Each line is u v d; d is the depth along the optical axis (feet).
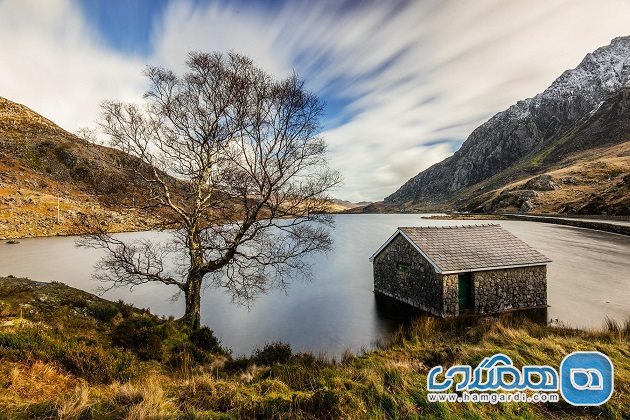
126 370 30.09
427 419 21.01
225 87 45.06
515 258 68.39
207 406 21.90
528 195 393.09
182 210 48.96
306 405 21.12
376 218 499.92
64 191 301.02
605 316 62.80
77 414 18.81
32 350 27.22
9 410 18.83
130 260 51.83
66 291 53.26
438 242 71.92
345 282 101.65
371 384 24.52
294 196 46.34
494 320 53.21
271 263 51.01
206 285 100.53
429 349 37.42
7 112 505.66
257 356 41.55
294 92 44.24
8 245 169.89
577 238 162.81
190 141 47.52
